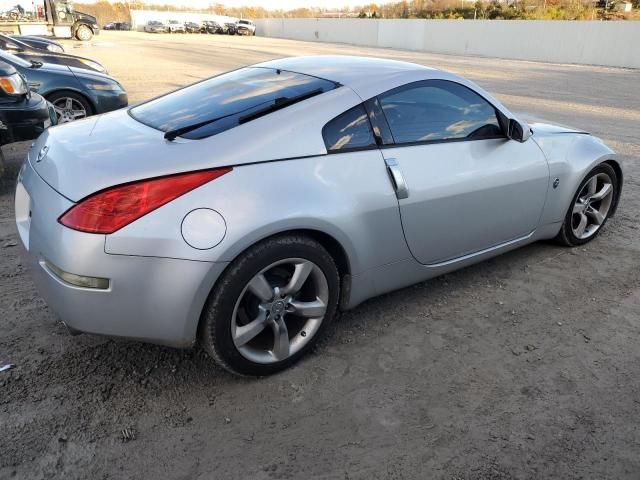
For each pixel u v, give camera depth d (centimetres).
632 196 557
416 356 293
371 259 290
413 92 310
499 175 341
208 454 224
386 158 288
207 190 232
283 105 273
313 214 254
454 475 219
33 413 240
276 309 261
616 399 265
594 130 878
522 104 1160
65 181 234
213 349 247
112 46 2594
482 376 279
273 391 262
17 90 530
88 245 219
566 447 235
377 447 231
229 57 2239
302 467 220
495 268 397
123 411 245
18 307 324
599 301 356
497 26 3045
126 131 274
